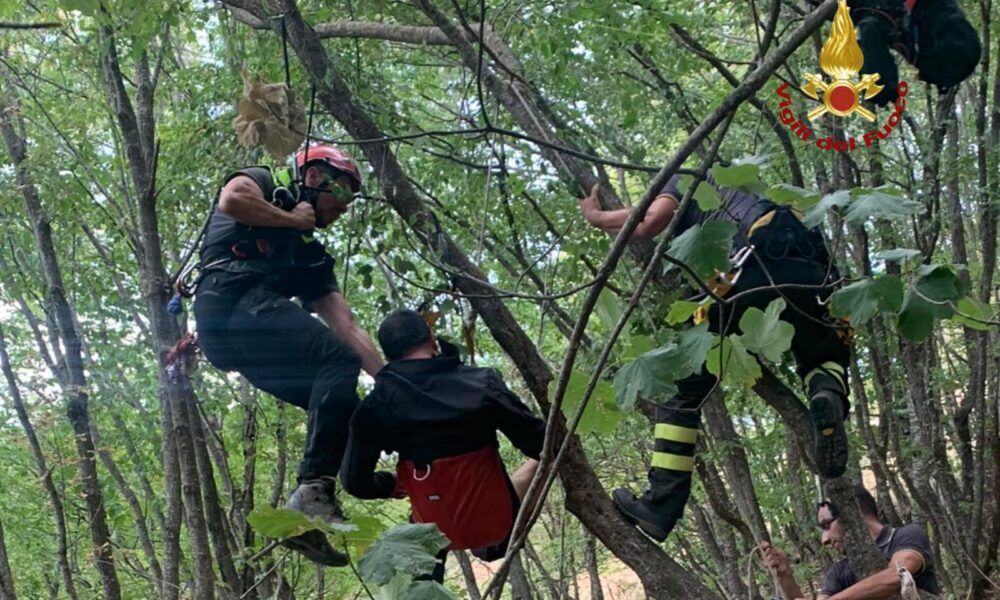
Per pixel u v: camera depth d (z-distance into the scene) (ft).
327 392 11.82
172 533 17.74
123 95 15.80
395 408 11.59
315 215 12.73
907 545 14.98
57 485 26.94
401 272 14.02
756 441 22.94
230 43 18.98
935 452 23.24
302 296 13.08
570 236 15.90
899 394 23.59
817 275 11.44
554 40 16.78
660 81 17.70
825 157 17.48
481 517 11.61
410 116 19.75
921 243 19.27
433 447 11.58
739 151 18.61
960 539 23.41
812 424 11.98
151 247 15.53
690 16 19.76
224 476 24.85
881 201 7.03
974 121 21.80
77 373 19.77
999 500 22.53
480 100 9.37
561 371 7.61
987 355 22.59
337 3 17.33
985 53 19.20
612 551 12.29
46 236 19.45
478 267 13.60
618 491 12.53
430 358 11.93
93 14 14.52
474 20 16.69
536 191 19.79
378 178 13.14
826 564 24.21
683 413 12.26
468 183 18.13
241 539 24.26
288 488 31.24
